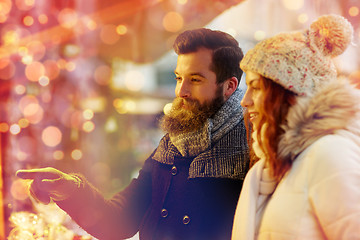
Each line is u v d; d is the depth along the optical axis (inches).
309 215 37.0
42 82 116.0
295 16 104.6
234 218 48.2
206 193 53.6
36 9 83.9
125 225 59.8
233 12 111.7
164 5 93.1
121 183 225.8
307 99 39.1
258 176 43.1
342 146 36.6
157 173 59.7
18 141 92.9
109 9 89.0
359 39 77.2
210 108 54.6
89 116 183.9
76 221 54.6
